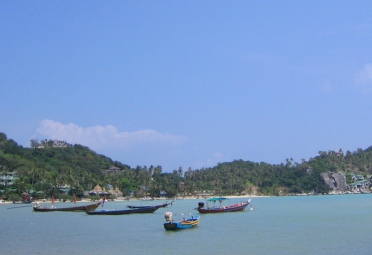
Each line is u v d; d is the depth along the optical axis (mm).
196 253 57219
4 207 174000
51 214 131875
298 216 116312
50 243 67688
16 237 75312
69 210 141500
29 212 142375
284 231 79562
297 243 64188
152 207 127188
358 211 137125
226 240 68188
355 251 56562
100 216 121062
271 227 86875
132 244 65500
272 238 69938
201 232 78625
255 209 155875
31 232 83000
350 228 83500
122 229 85750
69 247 63500
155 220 105125
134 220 106062
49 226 94688
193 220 88312
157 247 62281
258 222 98375
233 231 79875
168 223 80688
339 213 128375
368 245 61219
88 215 125250
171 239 70000
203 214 124625
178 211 144875
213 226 88875
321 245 61969
